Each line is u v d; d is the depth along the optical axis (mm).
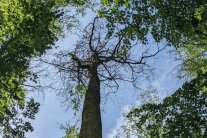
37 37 8398
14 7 8203
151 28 9539
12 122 10289
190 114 10039
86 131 8680
